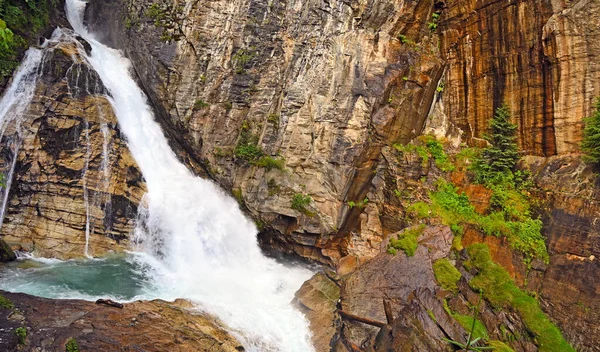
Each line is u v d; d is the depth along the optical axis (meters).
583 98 12.80
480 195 14.23
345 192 15.20
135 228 15.61
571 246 11.91
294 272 15.61
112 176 15.68
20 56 15.01
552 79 13.52
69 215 14.63
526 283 12.23
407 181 14.95
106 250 14.87
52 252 13.98
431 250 12.68
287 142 16.03
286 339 11.30
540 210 13.03
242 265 15.77
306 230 14.96
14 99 14.55
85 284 12.34
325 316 12.13
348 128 15.32
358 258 14.13
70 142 15.16
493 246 12.95
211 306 11.97
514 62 14.61
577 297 11.23
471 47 16.00
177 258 14.89
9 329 8.77
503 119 14.76
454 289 11.61
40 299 10.45
